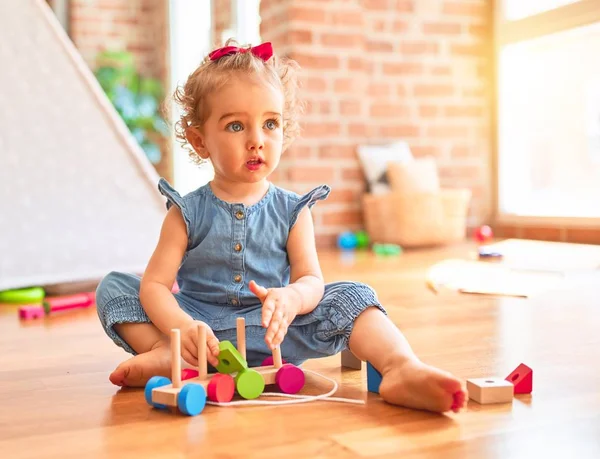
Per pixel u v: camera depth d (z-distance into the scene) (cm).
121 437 87
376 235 365
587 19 336
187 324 107
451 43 395
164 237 118
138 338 117
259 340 117
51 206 230
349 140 374
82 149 237
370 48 379
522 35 377
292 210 123
